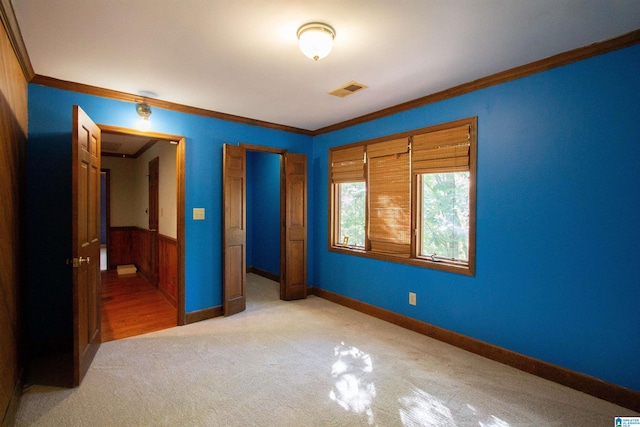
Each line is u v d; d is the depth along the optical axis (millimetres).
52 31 2047
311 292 4797
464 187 3049
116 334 3248
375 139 3807
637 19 1883
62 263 2912
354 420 1948
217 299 3842
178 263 3572
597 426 1901
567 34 2055
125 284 5328
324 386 2312
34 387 2289
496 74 2678
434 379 2416
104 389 2262
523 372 2535
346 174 4211
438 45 2213
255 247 6535
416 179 3416
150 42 2188
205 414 1996
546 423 1927
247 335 3232
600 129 2189
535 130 2498
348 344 3025
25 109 2672
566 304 2355
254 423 1918
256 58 2416
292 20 1919
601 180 2189
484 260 2820
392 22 1932
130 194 6883
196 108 3633
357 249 4102
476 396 2199
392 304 3613
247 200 6637
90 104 3049
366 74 2693
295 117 4012
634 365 2070
